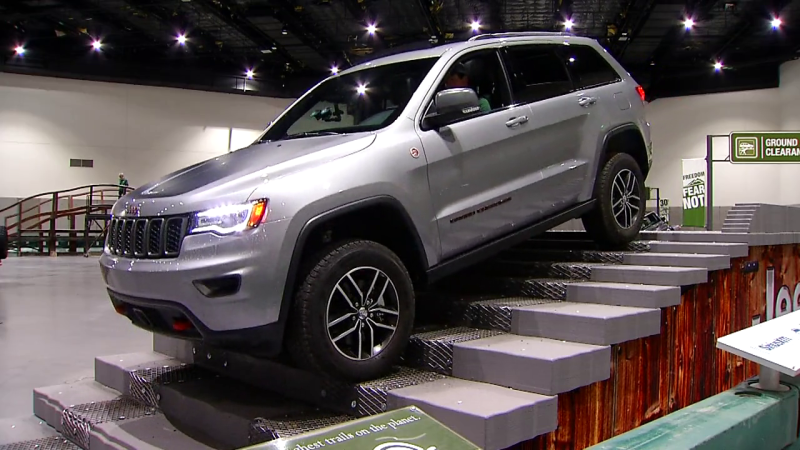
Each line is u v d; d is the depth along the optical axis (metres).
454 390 2.58
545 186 3.77
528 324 3.13
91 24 17.11
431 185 3.12
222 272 2.45
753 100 19.84
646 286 3.40
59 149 19.81
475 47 3.70
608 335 2.82
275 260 2.50
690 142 20.81
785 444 2.02
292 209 2.56
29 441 3.18
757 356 1.84
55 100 19.75
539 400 2.42
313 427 2.53
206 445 2.77
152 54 20.39
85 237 16.69
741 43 18.23
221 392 3.11
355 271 2.73
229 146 21.67
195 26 17.11
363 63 4.04
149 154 20.78
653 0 14.43
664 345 3.42
